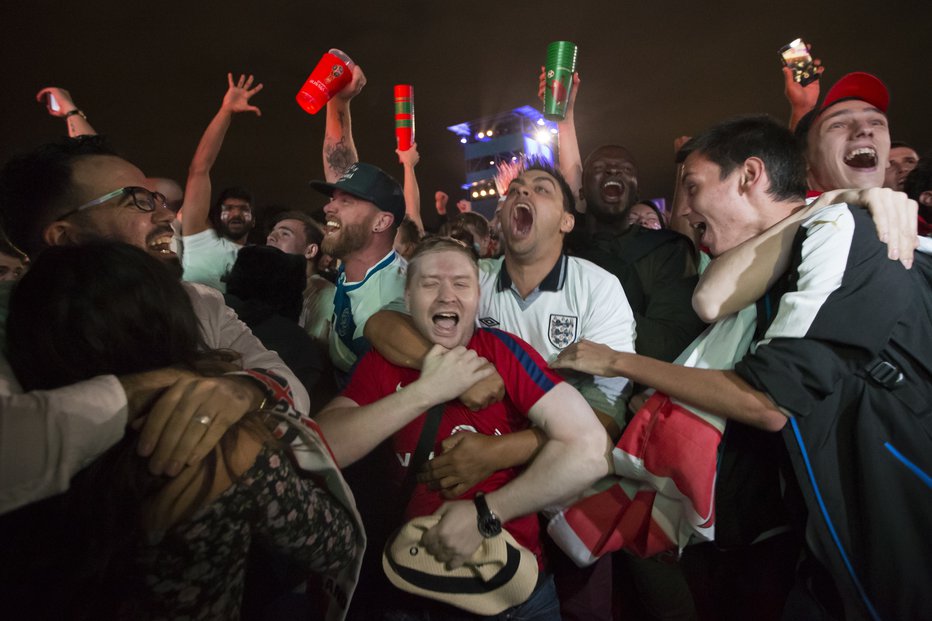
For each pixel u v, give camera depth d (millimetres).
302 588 1194
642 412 1271
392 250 2111
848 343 1038
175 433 682
